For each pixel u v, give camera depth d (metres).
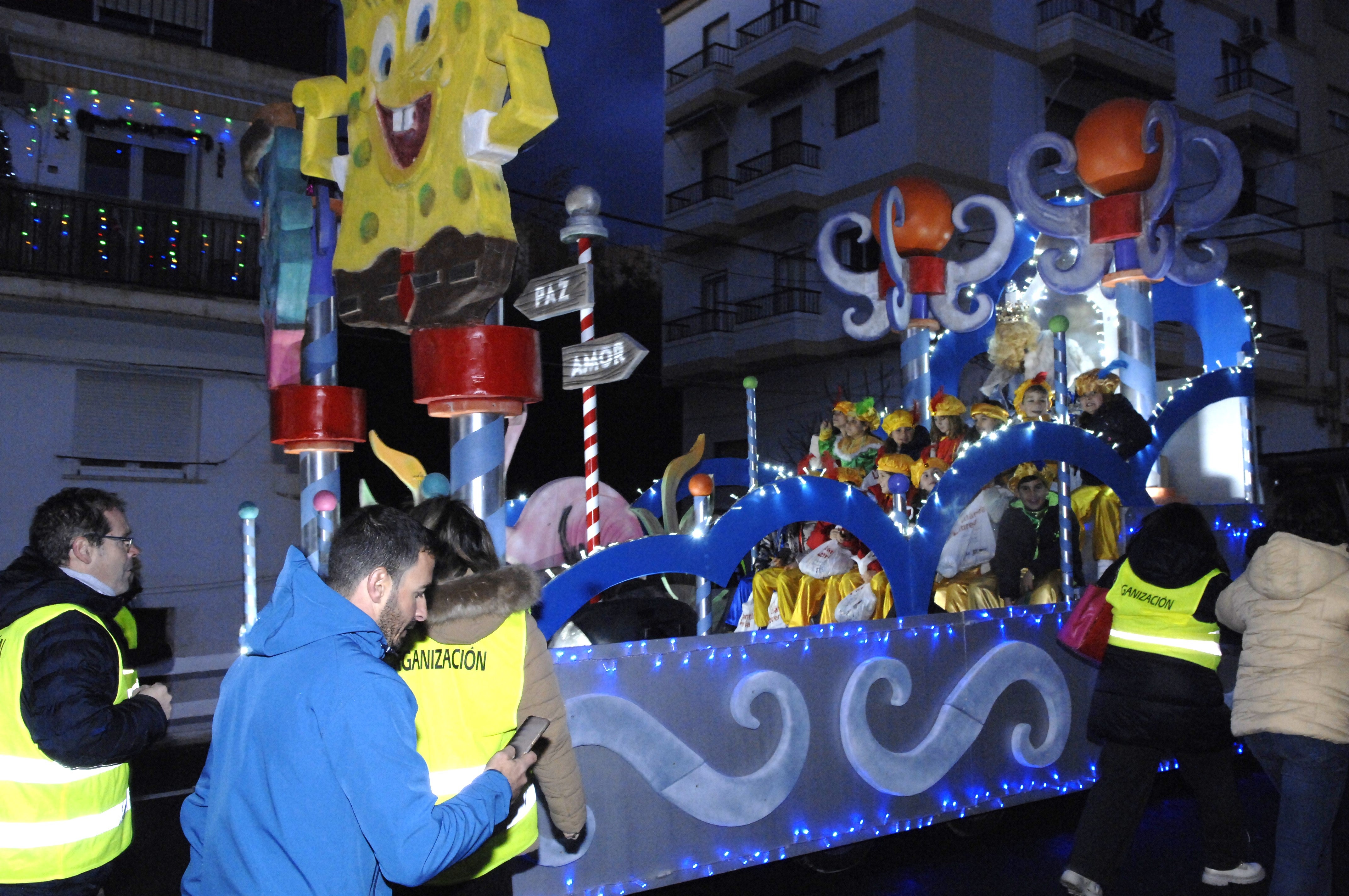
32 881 2.84
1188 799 6.30
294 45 15.33
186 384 14.06
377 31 4.55
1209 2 26.11
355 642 2.21
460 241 4.02
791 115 23.62
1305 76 28.05
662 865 4.11
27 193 13.23
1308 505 4.14
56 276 13.09
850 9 22.27
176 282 13.99
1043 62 22.67
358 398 5.10
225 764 2.21
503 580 2.74
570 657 4.00
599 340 4.24
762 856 4.38
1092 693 5.30
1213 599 4.36
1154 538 4.47
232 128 14.59
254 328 14.32
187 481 13.88
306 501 5.14
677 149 26.44
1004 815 6.11
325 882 2.07
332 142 4.87
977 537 5.71
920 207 7.47
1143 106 6.46
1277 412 26.59
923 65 21.02
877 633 4.89
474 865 2.74
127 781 3.12
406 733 2.13
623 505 5.45
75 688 2.77
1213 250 7.13
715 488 7.58
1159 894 4.79
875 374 21.84
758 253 23.81
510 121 3.79
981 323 7.59
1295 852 3.92
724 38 25.72
